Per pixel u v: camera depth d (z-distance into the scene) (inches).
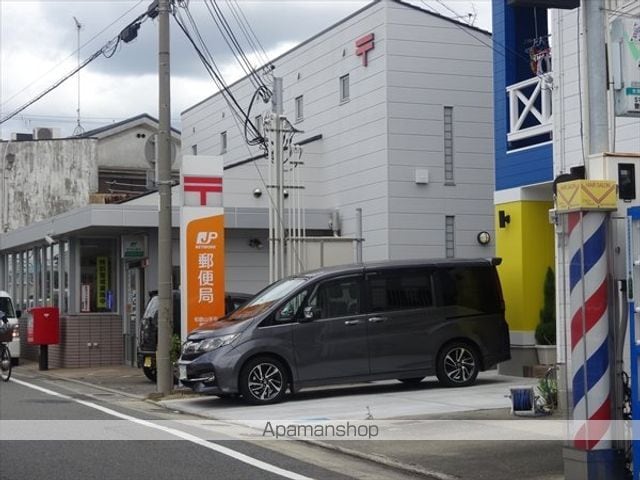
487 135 904.3
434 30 891.4
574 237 311.9
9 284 1269.7
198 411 557.3
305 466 378.9
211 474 359.9
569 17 551.8
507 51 673.6
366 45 904.9
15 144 1577.3
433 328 608.7
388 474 362.9
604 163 314.2
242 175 958.4
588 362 306.5
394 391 611.8
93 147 1612.9
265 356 570.6
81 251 974.4
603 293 307.7
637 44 337.1
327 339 581.9
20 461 386.3
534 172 642.8
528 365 662.5
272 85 1023.0
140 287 922.7
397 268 608.4
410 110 879.1
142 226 861.8
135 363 934.4
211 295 674.2
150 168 682.8
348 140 936.9
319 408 542.9
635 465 292.7
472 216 894.4
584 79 330.6
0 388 736.3
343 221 938.1
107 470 366.9
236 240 922.1
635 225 291.4
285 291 591.2
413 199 874.8
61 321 980.6
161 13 671.1
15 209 1569.9
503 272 679.1
